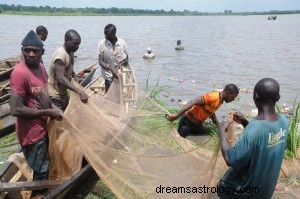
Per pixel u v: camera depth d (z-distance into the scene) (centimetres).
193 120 685
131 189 430
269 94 293
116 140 536
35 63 386
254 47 2650
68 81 518
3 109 796
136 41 3180
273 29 5341
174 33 4409
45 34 767
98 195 476
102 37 3541
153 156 469
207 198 404
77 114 508
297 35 3900
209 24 7894
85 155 437
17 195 443
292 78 1445
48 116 400
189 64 1852
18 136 410
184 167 458
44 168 422
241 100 1059
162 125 658
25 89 384
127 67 818
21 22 7375
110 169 450
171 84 1343
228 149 305
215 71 1628
